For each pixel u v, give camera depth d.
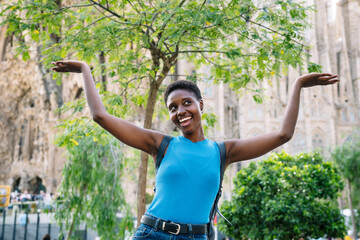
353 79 60.88
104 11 8.28
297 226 13.34
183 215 2.22
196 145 2.46
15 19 6.45
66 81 43.97
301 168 15.14
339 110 56.88
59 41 7.50
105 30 6.77
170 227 2.19
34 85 45.41
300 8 6.07
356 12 63.97
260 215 14.16
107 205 14.34
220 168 2.45
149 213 2.32
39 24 7.16
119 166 15.13
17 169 47.38
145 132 2.47
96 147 14.87
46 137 45.50
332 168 15.18
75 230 14.63
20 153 48.72
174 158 2.34
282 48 6.18
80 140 14.74
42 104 44.91
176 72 43.50
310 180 13.69
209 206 2.33
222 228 14.76
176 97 2.48
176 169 2.28
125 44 7.41
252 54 7.73
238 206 14.29
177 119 2.47
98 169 14.62
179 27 5.93
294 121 2.58
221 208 15.00
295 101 2.65
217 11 5.55
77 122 7.96
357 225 24.23
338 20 64.12
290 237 13.94
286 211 13.43
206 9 5.55
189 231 2.18
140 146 2.45
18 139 48.91
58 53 7.25
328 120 54.41
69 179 14.77
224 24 5.57
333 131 53.59
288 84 53.78
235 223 14.41
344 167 23.55
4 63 46.19
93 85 2.59
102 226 14.08
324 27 58.22
